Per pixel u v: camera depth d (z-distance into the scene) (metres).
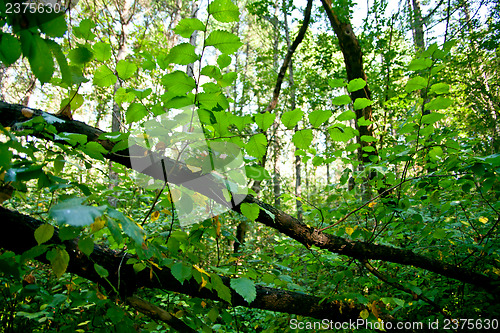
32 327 1.54
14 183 0.91
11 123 1.17
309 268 2.00
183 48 0.90
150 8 7.41
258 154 1.11
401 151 1.77
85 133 1.33
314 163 1.80
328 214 2.02
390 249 1.99
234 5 0.84
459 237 2.16
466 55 6.24
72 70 0.91
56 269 0.90
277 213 1.81
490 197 2.34
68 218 0.56
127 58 4.89
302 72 9.54
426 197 2.00
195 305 1.42
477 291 2.14
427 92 1.52
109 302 1.10
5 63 0.54
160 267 1.22
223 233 1.46
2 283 1.52
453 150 1.64
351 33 5.20
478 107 6.20
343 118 1.23
